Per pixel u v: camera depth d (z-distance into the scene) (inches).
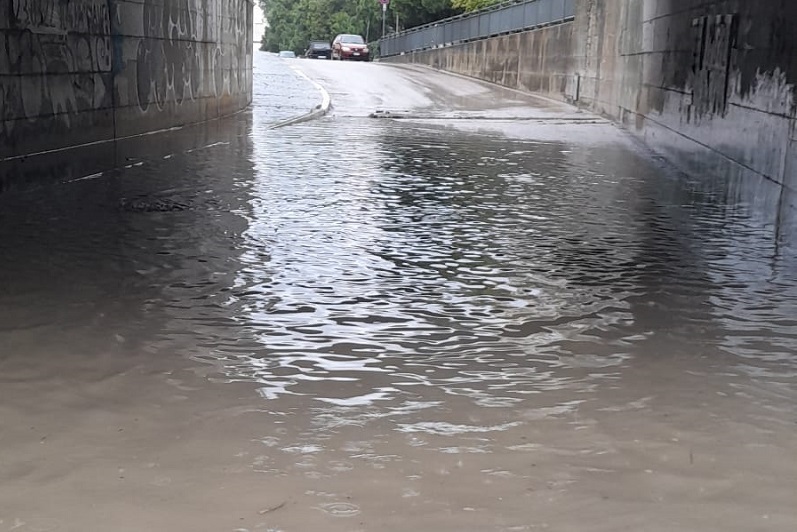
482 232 354.0
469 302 254.7
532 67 1311.5
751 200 420.2
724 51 484.7
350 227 356.5
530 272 290.5
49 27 448.8
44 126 444.8
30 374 191.0
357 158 581.6
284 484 143.6
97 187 434.6
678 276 288.0
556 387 189.6
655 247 331.0
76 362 198.8
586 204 426.0
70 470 147.3
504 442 161.2
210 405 176.7
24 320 227.6
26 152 426.9
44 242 313.9
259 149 613.9
